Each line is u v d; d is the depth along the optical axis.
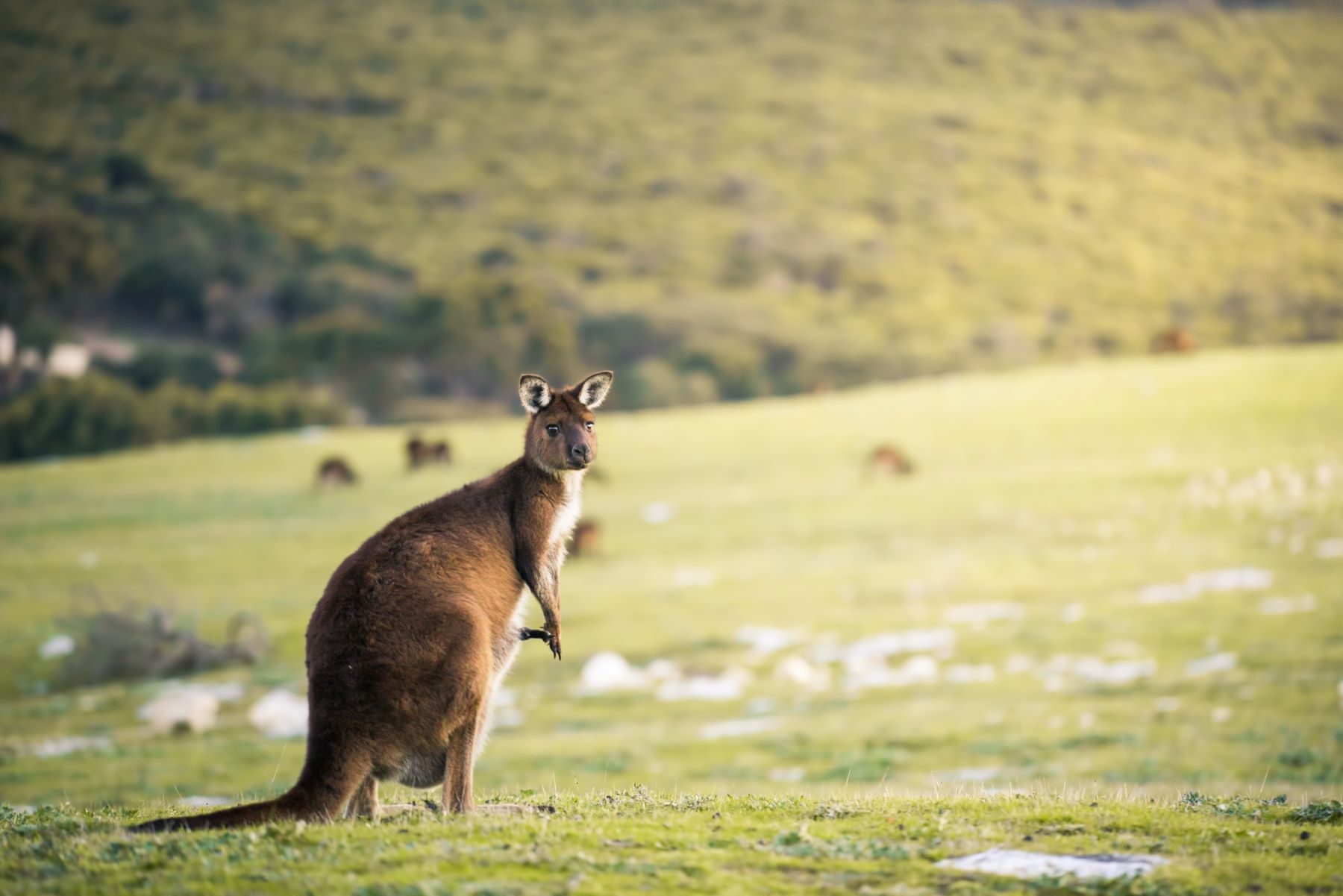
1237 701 106.19
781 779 90.19
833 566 175.12
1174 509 184.50
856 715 111.19
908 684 122.25
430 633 28.28
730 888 23.86
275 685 136.12
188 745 111.06
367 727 27.95
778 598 160.88
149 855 25.55
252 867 24.62
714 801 33.78
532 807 31.53
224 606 171.00
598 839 27.03
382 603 28.56
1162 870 24.84
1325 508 176.62
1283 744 91.31
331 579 29.72
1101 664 123.00
